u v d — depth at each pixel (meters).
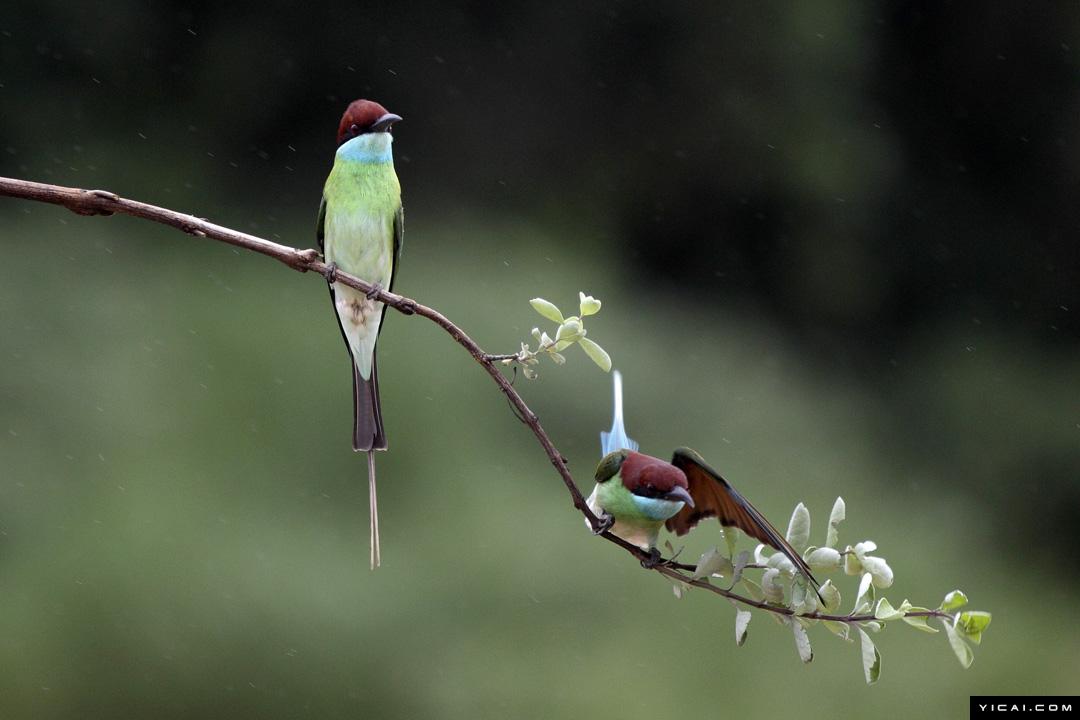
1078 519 17.00
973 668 12.27
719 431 14.68
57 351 12.29
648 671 10.75
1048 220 20.00
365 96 17.33
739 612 4.10
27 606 10.30
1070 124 20.00
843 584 11.87
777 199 18.64
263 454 12.10
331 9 17.11
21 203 14.34
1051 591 15.42
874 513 14.59
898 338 19.14
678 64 18.38
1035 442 17.73
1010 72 19.97
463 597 11.16
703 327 17.25
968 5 19.61
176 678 10.25
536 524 11.95
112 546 10.75
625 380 14.38
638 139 18.45
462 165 17.91
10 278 12.83
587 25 18.08
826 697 11.01
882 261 19.28
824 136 18.62
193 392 12.38
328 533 11.66
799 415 15.64
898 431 17.64
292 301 13.84
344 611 10.77
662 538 5.44
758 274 18.75
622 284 17.36
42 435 11.55
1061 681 12.62
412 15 17.53
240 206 16.45
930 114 19.86
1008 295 19.75
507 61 18.05
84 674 10.15
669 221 18.61
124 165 15.88
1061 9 19.67
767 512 13.72
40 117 15.64
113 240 14.27
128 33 16.23
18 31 15.59
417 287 14.09
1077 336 19.62
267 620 10.59
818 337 18.78
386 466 12.32
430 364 13.20
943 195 19.73
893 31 19.72
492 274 15.29
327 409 12.57
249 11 16.78
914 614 3.90
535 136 18.23
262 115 16.89
